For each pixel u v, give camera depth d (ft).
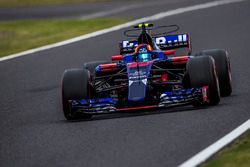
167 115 125.70
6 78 197.16
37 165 101.24
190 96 126.31
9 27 316.60
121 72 140.26
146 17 304.91
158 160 97.40
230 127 112.27
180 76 137.80
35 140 117.50
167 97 126.52
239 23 259.60
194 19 283.18
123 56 142.61
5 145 116.57
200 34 246.06
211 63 129.29
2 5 427.33
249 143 101.96
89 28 282.77
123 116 130.72
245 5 304.71
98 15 346.74
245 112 122.52
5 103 159.94
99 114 129.08
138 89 125.90
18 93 171.53
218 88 129.49
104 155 102.63
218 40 229.86
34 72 202.28
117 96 146.00
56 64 212.84
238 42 221.66
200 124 116.06
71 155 104.73
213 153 97.96
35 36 284.41
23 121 137.18
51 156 105.50
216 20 273.33
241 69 175.42
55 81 184.75
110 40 249.14
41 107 150.92
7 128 131.34
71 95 129.08
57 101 156.04
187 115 123.85
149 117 125.70
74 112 129.70
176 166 93.91
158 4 356.38
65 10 383.24
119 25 281.54
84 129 121.60
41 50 240.94
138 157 99.76
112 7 374.63
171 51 144.36
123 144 107.86
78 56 223.51
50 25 307.17
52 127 126.72
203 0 339.77
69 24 302.45
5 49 260.42
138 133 114.11
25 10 396.57
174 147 103.30
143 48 139.13
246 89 148.87
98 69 141.49
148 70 130.93
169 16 300.40
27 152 109.70
